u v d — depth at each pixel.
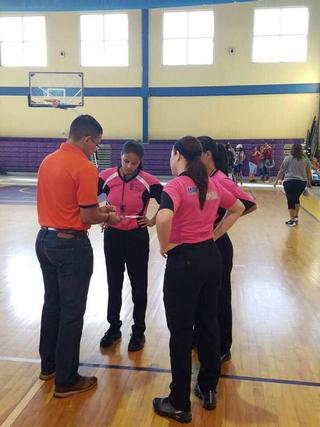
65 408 2.46
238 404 2.52
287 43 16.16
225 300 2.90
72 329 2.54
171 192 2.15
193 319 2.29
